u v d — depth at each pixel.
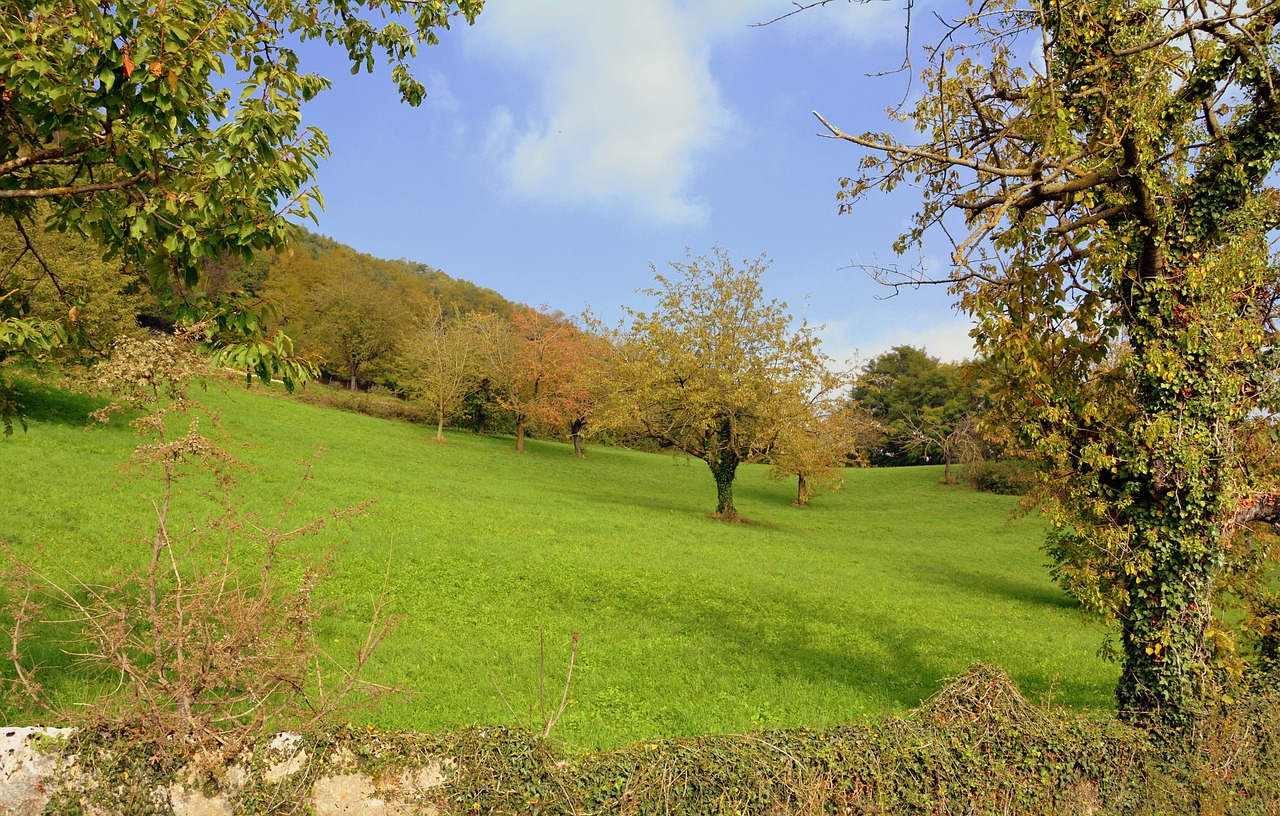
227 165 5.75
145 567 13.80
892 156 9.22
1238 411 8.77
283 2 7.51
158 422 5.03
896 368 80.94
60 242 24.67
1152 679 8.35
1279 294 9.37
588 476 50.44
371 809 4.47
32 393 28.81
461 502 29.47
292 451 36.56
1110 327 9.41
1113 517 9.16
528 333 59.44
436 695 10.11
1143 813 6.81
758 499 50.50
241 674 5.00
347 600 14.58
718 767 4.92
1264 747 8.05
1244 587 9.95
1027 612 22.30
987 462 58.56
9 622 9.83
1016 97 9.41
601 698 10.77
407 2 8.91
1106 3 8.77
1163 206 8.80
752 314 35.81
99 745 4.36
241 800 4.39
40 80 5.19
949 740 5.87
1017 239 9.16
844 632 16.77
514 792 4.52
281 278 80.50
